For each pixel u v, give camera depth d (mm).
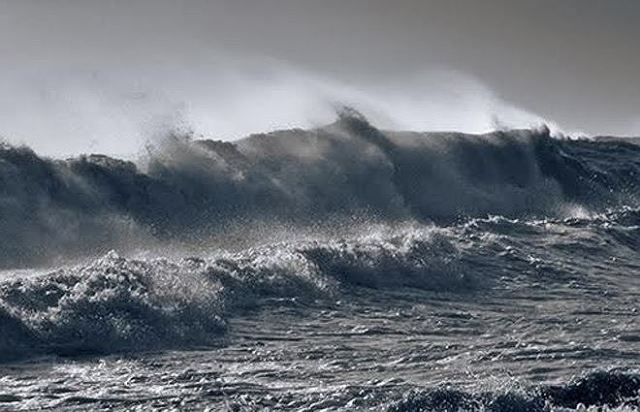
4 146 85375
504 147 118812
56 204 84562
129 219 87375
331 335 62219
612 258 89938
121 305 60562
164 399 48594
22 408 47250
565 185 120938
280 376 52844
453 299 73500
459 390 47500
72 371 53000
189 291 65125
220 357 56688
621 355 57125
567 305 72125
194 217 91500
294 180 100625
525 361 55938
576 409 47250
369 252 78125
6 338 55656
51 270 72938
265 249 76688
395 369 54562
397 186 108312
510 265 83500
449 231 91250
